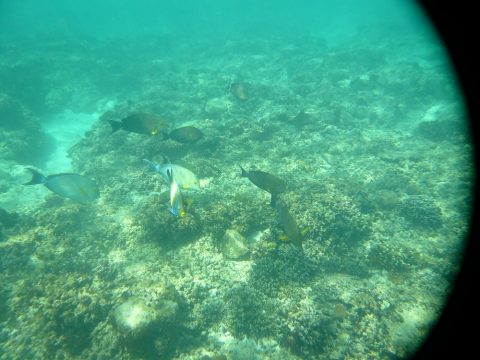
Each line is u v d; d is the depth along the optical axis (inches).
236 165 426.3
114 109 660.1
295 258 262.7
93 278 271.0
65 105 778.2
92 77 850.1
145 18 2357.3
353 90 735.7
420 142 516.4
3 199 434.0
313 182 357.4
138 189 403.5
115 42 1365.7
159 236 298.5
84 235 332.5
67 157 590.6
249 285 255.0
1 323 238.5
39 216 362.3
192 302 249.8
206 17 2245.3
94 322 227.0
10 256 298.4
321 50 1203.2
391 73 775.1
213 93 741.3
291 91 746.2
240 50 1238.9
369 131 570.9
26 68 782.5
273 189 223.9
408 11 1524.4
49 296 237.1
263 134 501.4
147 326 209.3
